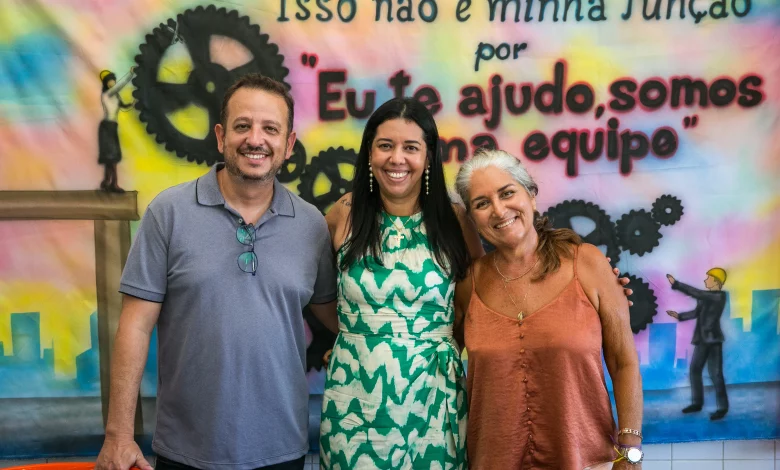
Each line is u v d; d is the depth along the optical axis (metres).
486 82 2.17
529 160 2.20
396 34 2.16
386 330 1.72
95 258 2.15
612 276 1.68
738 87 2.19
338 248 1.83
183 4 2.12
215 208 1.64
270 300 1.62
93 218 2.15
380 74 2.17
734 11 2.18
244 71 2.14
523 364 1.64
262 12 2.14
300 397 1.71
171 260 1.61
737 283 2.22
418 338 1.73
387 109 1.73
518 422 1.65
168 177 2.15
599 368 1.64
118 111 2.13
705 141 2.21
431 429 1.73
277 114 1.59
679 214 2.21
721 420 2.25
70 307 2.16
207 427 1.58
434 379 1.74
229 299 1.59
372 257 1.74
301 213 1.75
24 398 2.17
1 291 2.14
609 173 2.20
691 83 2.19
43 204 2.13
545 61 2.17
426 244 1.77
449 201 1.83
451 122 2.18
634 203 2.21
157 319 1.68
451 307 1.80
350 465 1.71
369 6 2.15
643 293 2.22
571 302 1.64
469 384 1.72
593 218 2.21
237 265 1.61
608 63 2.18
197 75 2.14
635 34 2.18
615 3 2.17
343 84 2.16
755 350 2.24
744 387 2.24
